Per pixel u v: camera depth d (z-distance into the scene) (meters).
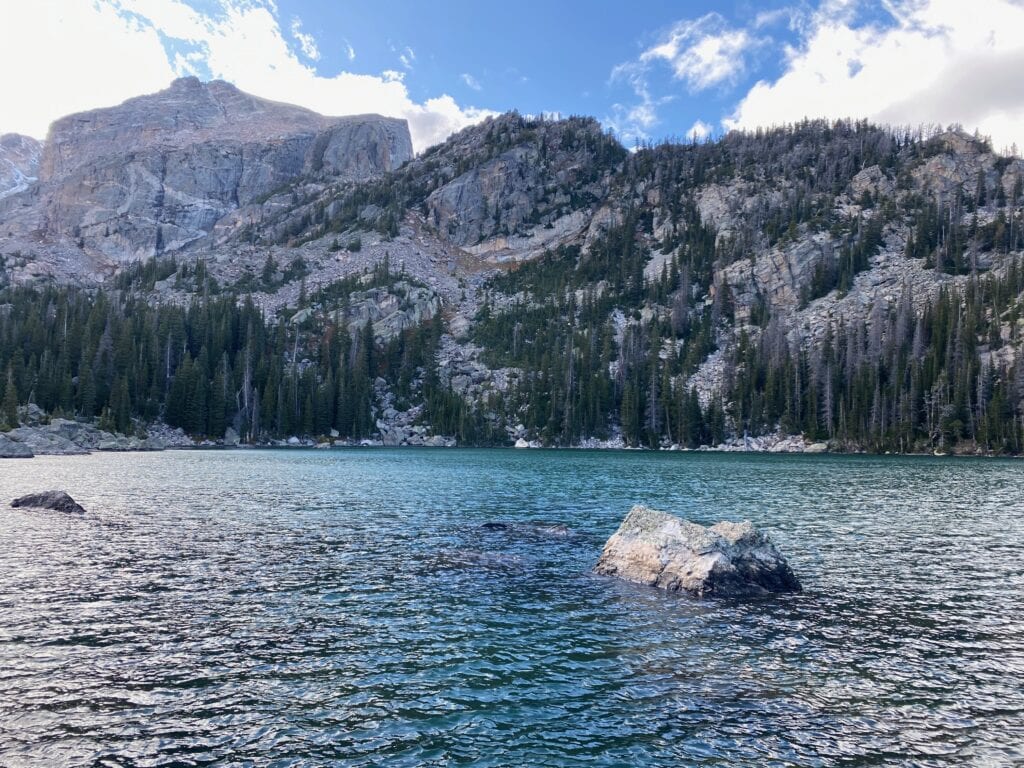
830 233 195.25
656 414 144.00
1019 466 80.94
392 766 9.49
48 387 112.38
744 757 9.97
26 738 10.12
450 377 174.50
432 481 56.59
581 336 174.12
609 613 17.64
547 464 82.94
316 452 110.44
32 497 33.84
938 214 189.12
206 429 130.00
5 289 196.75
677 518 22.58
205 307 157.12
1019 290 141.38
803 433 132.38
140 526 29.88
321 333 184.75
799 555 25.53
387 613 17.28
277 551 24.97
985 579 21.75
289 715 11.16
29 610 16.75
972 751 10.26
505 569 22.83
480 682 12.75
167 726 10.66
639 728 10.89
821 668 13.73
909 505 40.91
